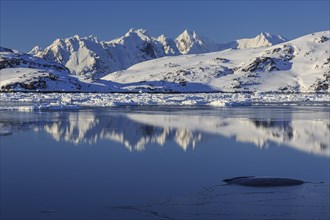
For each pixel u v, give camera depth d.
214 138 43.47
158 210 21.06
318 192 23.77
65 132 47.53
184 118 66.50
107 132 47.75
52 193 23.73
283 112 82.50
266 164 31.08
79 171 28.77
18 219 19.94
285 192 23.83
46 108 87.31
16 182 26.02
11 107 89.38
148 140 42.00
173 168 29.69
